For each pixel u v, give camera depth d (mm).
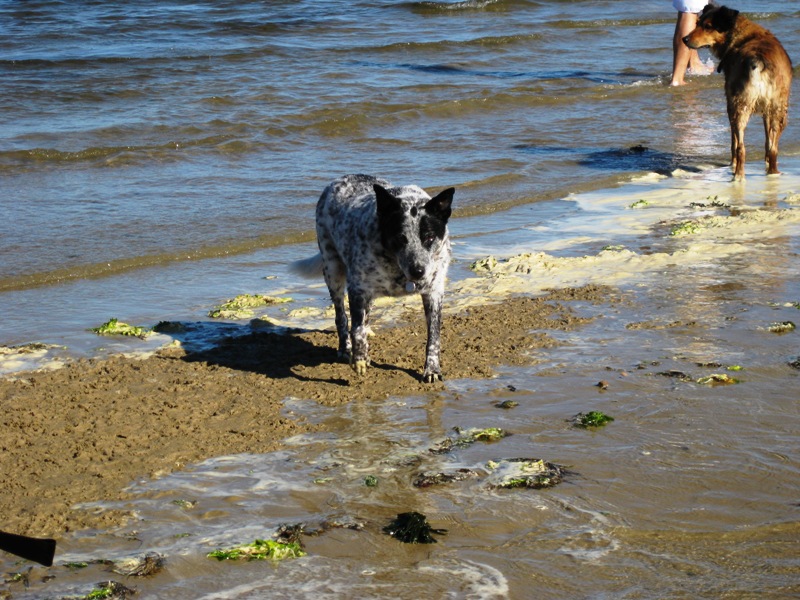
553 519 4945
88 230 11203
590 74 22219
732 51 13219
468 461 5652
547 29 28719
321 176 13719
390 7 32250
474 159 14789
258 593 4344
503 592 4293
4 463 5660
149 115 17500
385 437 6047
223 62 22797
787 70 13039
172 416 6367
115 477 5504
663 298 8625
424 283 6574
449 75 21922
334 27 28656
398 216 6453
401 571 4500
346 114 17531
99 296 9242
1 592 4340
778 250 10016
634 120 17703
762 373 6848
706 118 17781
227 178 13633
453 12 32094
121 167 14234
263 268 10172
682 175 13812
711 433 5891
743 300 8500
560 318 8211
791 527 4785
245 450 5883
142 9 30875
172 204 12320
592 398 6520
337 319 7531
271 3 32500
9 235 10953
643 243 10547
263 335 8086
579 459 5613
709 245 10203
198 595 4332
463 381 6953
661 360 7164
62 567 4555
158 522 5012
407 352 7598
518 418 6250
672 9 32875
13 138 15773
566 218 11766
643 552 4590
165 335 8180
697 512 4957
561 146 15773
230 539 4820
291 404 6625
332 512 5098
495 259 9953
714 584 4281
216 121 16875
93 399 6645
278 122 16969
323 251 7473
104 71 21531
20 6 30625
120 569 4539
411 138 16234
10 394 6742
